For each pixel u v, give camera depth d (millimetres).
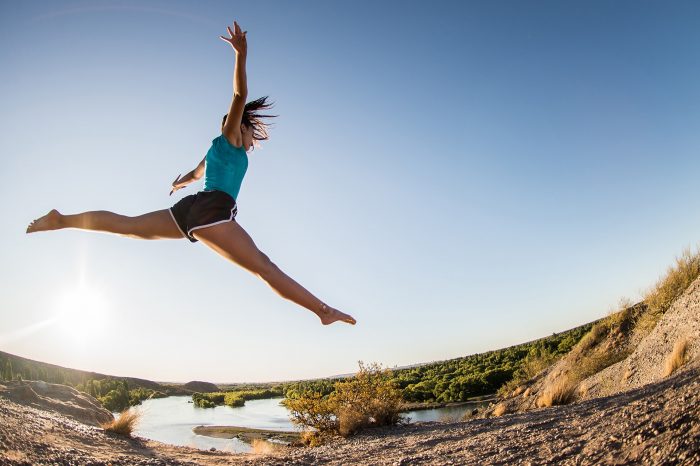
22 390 8320
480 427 7711
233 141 3523
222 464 6297
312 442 11203
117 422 7918
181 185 4305
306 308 3307
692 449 3018
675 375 6785
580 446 4176
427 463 5273
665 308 13688
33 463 4711
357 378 12250
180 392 123062
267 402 84750
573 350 17203
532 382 18156
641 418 4195
